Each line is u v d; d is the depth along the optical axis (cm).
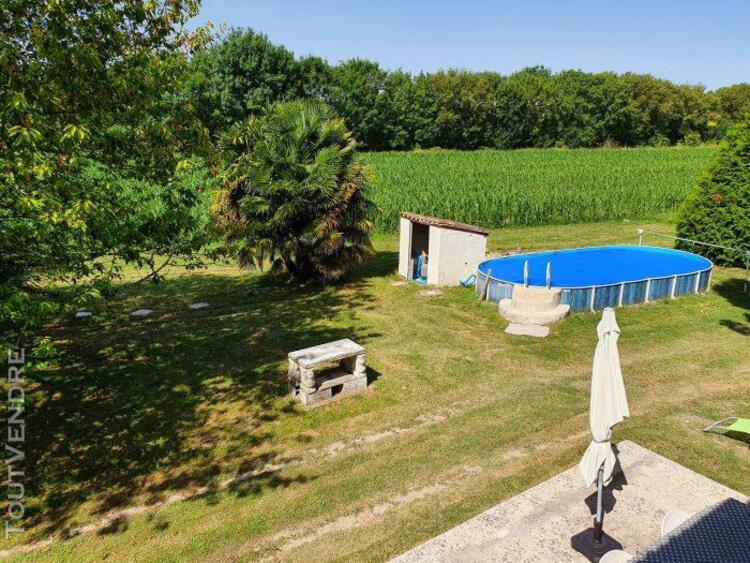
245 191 1520
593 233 2400
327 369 992
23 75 643
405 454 723
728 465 684
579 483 641
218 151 940
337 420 820
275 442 756
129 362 1031
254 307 1401
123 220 843
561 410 843
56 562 530
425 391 918
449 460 706
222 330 1220
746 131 1794
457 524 582
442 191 2855
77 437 764
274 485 655
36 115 605
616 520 571
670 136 9144
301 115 1551
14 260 732
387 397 896
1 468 684
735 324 1244
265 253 1521
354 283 1647
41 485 653
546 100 8106
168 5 803
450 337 1183
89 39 704
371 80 7669
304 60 6869
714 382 938
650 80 8588
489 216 2516
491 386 936
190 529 577
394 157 5756
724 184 1845
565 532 556
